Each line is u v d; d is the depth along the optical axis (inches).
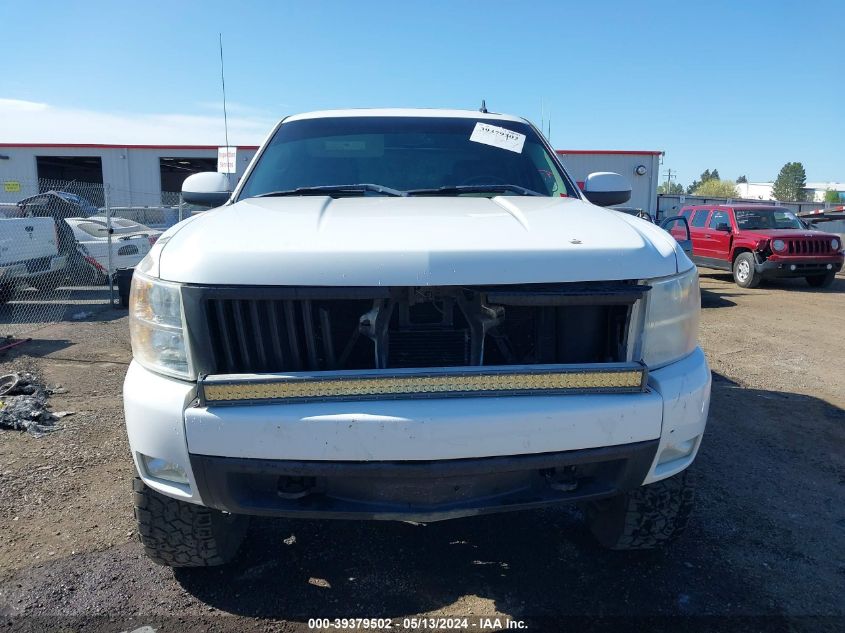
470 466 80.0
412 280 79.4
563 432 81.1
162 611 101.2
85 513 132.3
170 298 82.6
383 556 117.0
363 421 78.1
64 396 213.5
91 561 114.7
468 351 91.2
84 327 340.2
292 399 79.2
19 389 214.4
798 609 102.9
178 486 86.1
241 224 92.6
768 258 489.1
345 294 79.2
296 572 111.8
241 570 112.2
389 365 91.7
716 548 120.6
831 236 497.7
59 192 496.7
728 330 327.9
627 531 105.3
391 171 136.1
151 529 98.7
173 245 88.4
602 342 91.8
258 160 139.9
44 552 117.4
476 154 141.6
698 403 88.6
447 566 114.0
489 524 128.5
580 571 112.7
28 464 155.9
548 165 144.6
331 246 81.8
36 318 365.1
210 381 78.5
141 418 83.0
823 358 271.0
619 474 88.3
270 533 124.3
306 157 138.3
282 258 80.2
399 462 79.7
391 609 102.3
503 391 81.0
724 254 530.3
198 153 1059.3
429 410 79.0
